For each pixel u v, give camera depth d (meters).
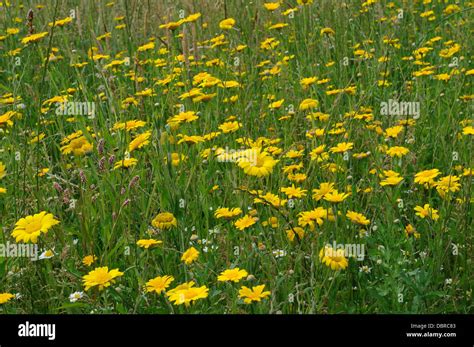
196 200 3.00
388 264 2.47
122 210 2.88
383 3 6.14
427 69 4.65
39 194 2.93
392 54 4.88
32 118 4.31
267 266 2.42
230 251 2.76
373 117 3.73
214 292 2.33
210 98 3.52
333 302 2.38
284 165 3.35
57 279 2.66
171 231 2.83
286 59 4.96
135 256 2.60
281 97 4.50
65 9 5.80
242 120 3.87
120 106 4.06
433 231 2.80
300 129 4.02
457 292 2.59
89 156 3.06
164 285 2.24
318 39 5.49
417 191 3.22
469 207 2.93
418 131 3.80
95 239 2.92
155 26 5.93
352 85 4.66
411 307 2.40
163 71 4.79
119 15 6.14
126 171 3.19
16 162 3.32
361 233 2.73
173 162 3.15
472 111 3.79
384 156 3.35
